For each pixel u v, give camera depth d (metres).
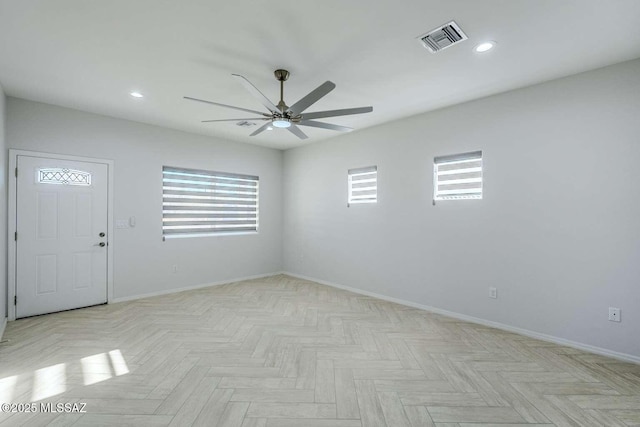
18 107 3.58
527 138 3.23
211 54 2.61
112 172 4.25
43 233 3.74
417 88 3.29
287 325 3.45
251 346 2.90
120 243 4.32
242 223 5.78
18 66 2.83
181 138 4.93
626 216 2.69
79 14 2.09
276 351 2.80
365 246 4.81
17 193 3.57
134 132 4.44
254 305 4.18
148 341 3.00
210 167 5.28
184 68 2.85
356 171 4.93
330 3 1.98
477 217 3.60
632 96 2.66
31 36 2.35
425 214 4.07
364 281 4.81
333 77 3.03
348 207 5.06
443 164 3.93
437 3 1.99
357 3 1.98
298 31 2.29
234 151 5.61
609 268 2.77
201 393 2.16
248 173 5.80
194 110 3.98
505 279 3.39
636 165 2.64
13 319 3.53
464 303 3.71
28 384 2.26
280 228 6.32
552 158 3.07
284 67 2.83
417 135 4.16
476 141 3.59
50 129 3.77
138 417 1.91
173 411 1.96
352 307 4.13
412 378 2.37
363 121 4.45
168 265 4.79
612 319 2.76
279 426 1.84
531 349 2.90
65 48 2.52
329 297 4.61
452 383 2.31
